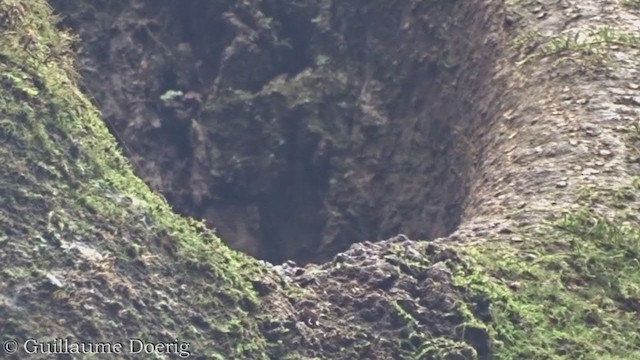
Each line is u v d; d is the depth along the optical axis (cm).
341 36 1852
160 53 1902
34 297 821
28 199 865
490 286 976
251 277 912
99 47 1877
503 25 1523
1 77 909
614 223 1116
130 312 840
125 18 1902
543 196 1177
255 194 1814
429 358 905
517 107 1383
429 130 1667
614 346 983
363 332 911
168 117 1873
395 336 913
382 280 947
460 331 928
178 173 1853
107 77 1866
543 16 1491
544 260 1049
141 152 1848
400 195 1680
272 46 1884
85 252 854
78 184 893
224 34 1908
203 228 930
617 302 1030
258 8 1898
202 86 1902
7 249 837
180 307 860
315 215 1784
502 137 1355
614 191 1163
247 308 887
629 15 1455
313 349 891
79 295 830
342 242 1739
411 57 1736
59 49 1032
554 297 1009
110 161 930
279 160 1817
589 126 1273
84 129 930
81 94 1002
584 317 998
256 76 1877
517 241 1082
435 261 988
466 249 1040
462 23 1644
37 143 895
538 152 1262
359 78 1823
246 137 1839
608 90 1324
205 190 1828
